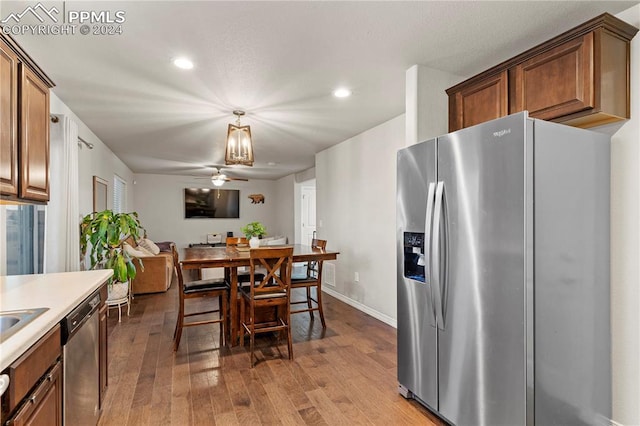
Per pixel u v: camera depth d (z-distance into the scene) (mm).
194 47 2234
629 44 1834
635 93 1816
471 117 2355
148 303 4855
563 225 1697
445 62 2496
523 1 1782
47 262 3062
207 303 4875
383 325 3924
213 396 2365
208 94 3074
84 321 1781
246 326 3113
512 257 1614
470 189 1811
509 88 2111
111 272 2365
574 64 1771
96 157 4590
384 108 3510
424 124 2561
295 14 1874
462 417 1858
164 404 2262
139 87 2908
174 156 6164
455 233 1896
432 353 2057
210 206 9500
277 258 3256
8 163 1644
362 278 4535
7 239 2539
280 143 5191
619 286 1882
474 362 1789
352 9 1837
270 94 3080
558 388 1674
